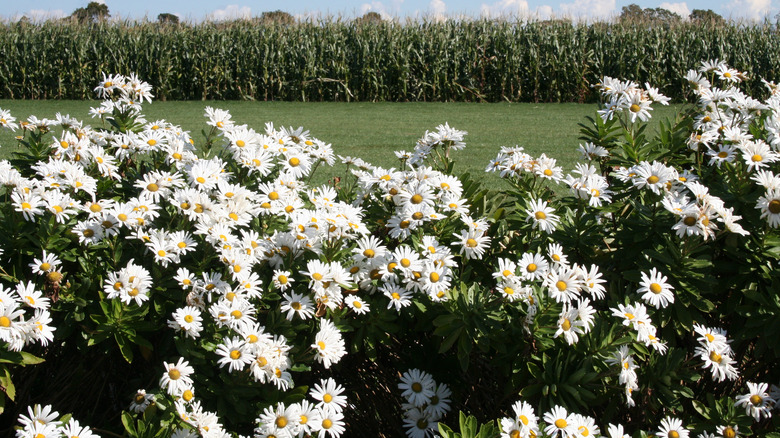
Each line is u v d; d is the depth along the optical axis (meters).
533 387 1.93
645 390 2.03
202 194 2.12
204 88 16.91
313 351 1.97
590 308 1.94
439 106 15.57
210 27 17.38
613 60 16.58
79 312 1.93
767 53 16.25
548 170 2.60
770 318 2.09
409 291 2.11
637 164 2.57
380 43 16.64
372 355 2.09
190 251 2.12
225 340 1.83
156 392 1.91
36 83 16.95
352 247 2.20
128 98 2.99
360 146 9.78
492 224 2.45
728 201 2.26
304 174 2.76
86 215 2.34
